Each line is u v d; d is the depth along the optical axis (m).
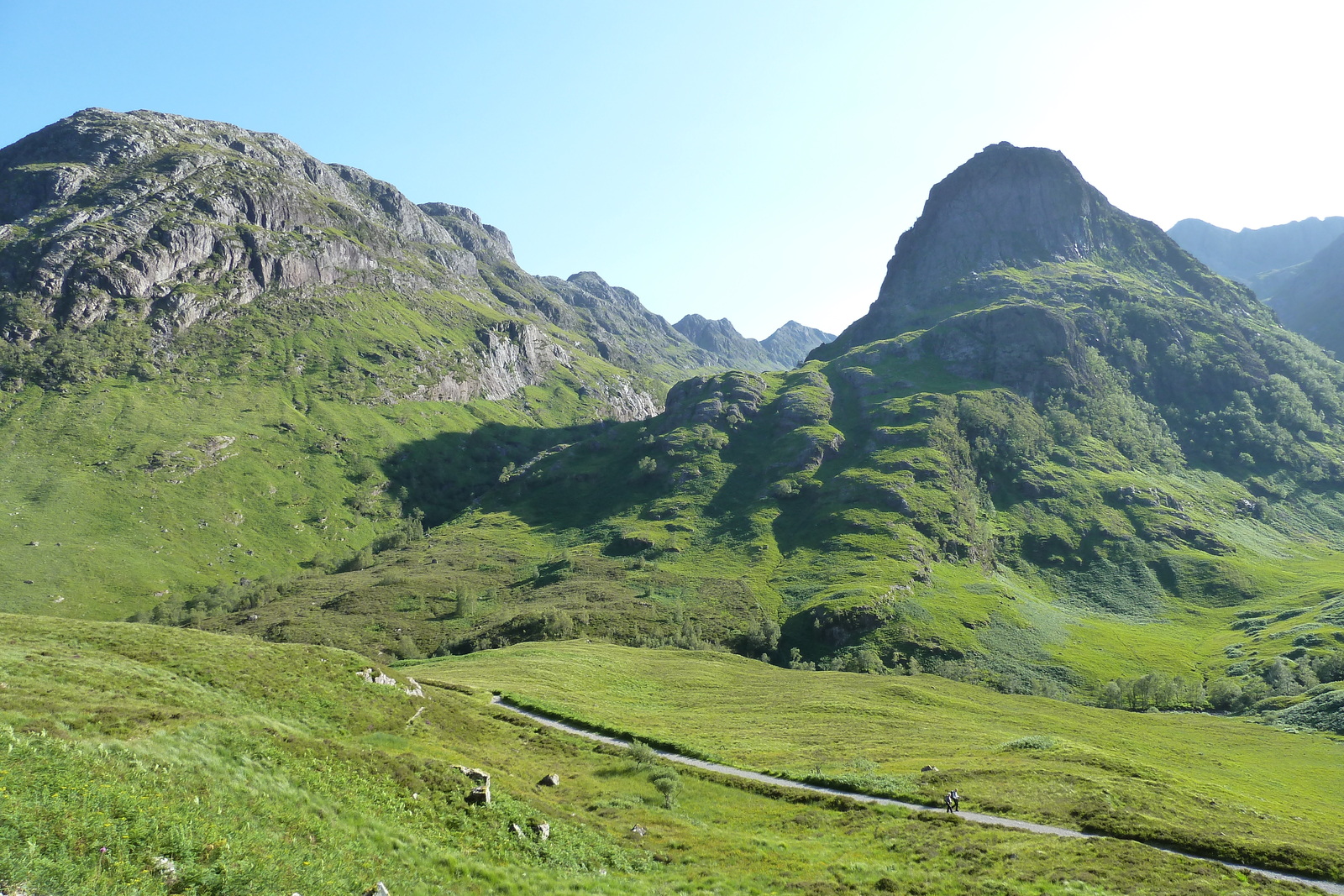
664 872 38.47
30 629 54.56
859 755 77.06
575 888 30.62
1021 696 144.25
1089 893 36.53
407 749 49.34
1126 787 59.84
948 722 102.88
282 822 25.53
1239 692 164.75
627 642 191.12
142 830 18.97
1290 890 39.47
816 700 114.88
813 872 40.72
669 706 109.06
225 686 49.88
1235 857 45.19
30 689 34.03
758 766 71.75
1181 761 95.88
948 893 37.19
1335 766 101.06
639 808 53.12
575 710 91.06
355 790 32.66
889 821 53.41
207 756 29.47
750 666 156.00
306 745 36.00
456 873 28.11
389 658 189.00
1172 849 46.69
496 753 60.66
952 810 55.41
